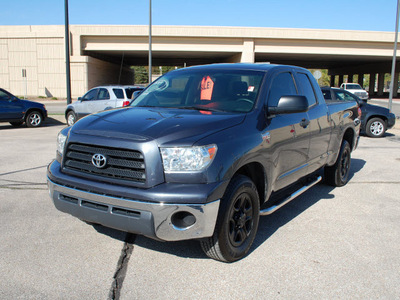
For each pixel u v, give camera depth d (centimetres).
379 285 315
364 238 411
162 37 3653
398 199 559
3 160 783
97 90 1471
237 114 367
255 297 294
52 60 3809
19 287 300
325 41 3700
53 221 440
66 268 332
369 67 5397
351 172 737
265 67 443
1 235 398
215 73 442
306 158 471
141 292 297
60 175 340
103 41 3731
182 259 353
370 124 1291
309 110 479
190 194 291
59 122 1714
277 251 374
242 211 349
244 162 333
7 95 1438
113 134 319
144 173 301
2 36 3816
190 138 306
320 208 513
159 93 451
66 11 1720
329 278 324
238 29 3622
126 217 300
